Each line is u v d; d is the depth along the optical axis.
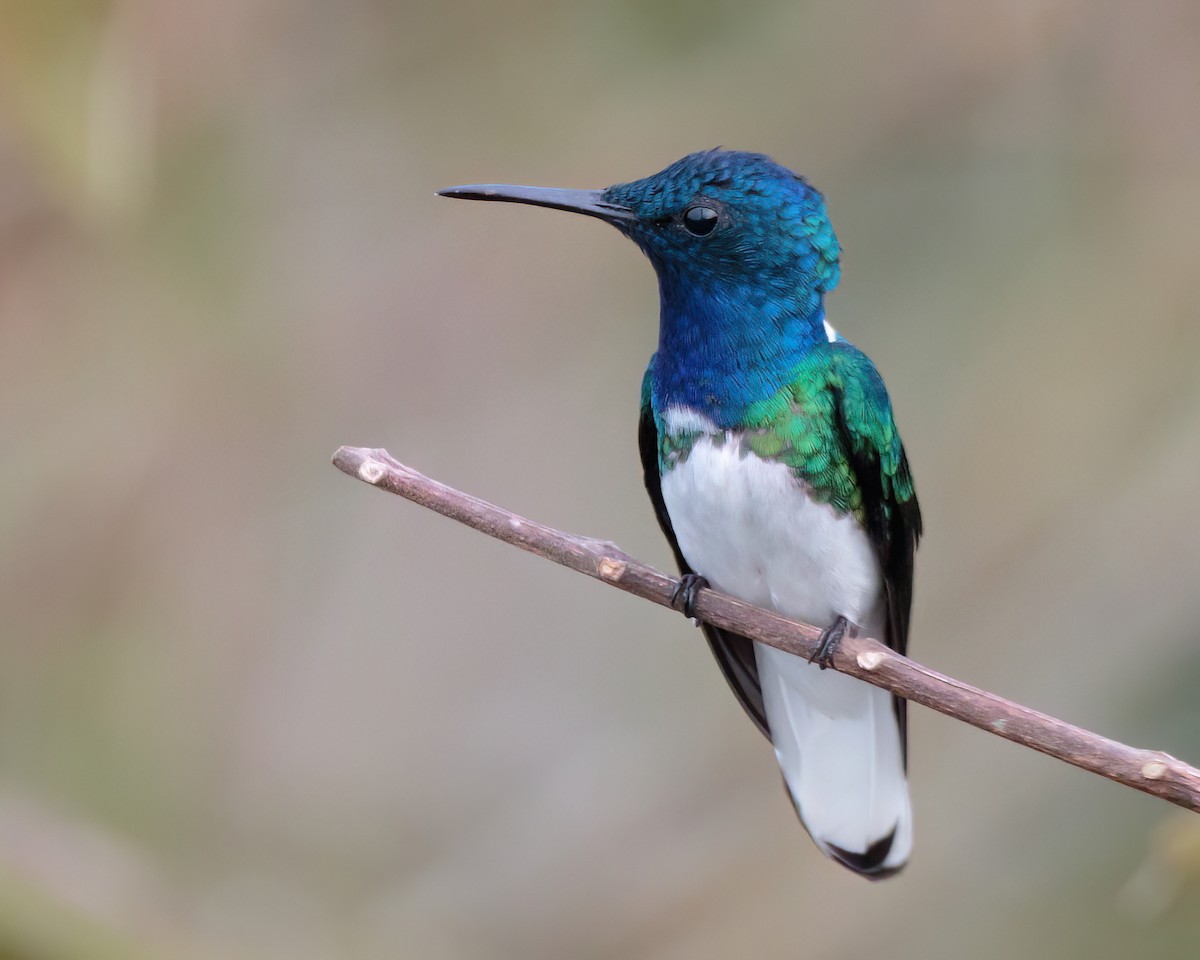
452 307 11.12
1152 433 10.51
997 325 10.76
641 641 12.18
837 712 7.79
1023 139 10.76
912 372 10.81
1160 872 6.58
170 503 11.14
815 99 10.64
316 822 11.59
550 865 11.18
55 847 8.82
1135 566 10.64
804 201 7.11
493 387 11.32
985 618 10.65
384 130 10.69
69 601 11.13
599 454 11.48
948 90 10.73
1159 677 10.62
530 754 11.81
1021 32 10.57
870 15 10.60
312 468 11.45
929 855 10.81
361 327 11.08
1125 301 10.58
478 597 12.27
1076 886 10.72
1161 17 10.48
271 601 11.63
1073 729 5.37
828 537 7.12
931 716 11.16
